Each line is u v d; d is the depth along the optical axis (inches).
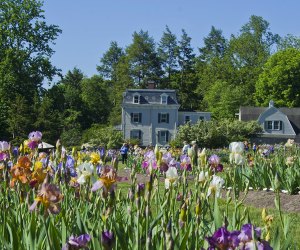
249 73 3373.5
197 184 214.2
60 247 165.8
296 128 2694.4
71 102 3324.3
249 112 2755.9
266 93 2967.5
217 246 120.1
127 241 172.2
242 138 1925.4
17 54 1811.0
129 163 1045.8
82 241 126.9
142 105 2509.8
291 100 2903.5
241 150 223.6
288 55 2915.8
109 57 4254.4
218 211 196.1
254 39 3457.2
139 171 871.1
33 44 1829.5
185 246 156.5
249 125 1991.9
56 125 1841.8
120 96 3678.6
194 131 1898.4
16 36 1820.9
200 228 193.9
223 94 3105.3
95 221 182.7
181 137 1914.4
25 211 206.4
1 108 1780.3
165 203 193.0
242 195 515.8
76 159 318.3
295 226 340.2
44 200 148.6
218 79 3462.1
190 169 232.7
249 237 119.5
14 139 1710.1
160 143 2519.7
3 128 1780.3
